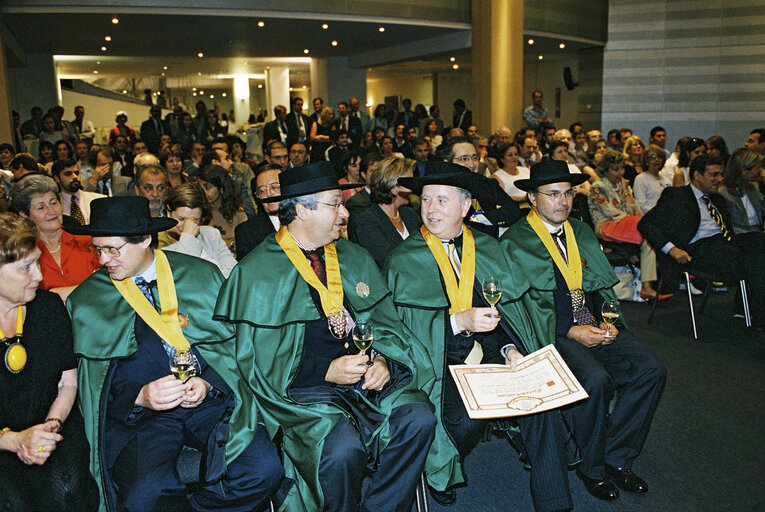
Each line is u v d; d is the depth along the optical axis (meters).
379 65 17.88
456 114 14.01
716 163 5.28
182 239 3.49
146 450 2.46
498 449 3.67
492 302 2.80
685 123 14.92
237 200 5.16
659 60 15.00
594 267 3.46
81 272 3.59
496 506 3.07
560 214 3.35
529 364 2.89
